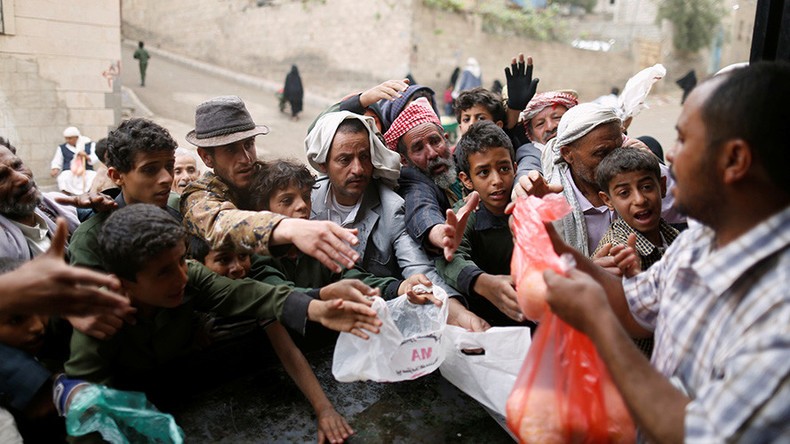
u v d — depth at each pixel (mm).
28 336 1343
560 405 1100
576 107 2010
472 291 1717
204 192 1723
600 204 2020
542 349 1136
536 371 1138
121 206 1668
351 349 1421
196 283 1557
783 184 843
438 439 1496
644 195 1764
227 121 1733
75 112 8492
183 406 1572
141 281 1291
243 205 1816
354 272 1860
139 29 19797
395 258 2018
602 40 18547
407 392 1689
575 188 2039
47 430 1414
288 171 1777
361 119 1931
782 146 824
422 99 2383
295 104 12961
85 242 1520
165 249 1272
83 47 8383
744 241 866
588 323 943
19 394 1292
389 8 13852
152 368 1496
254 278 1720
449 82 14695
